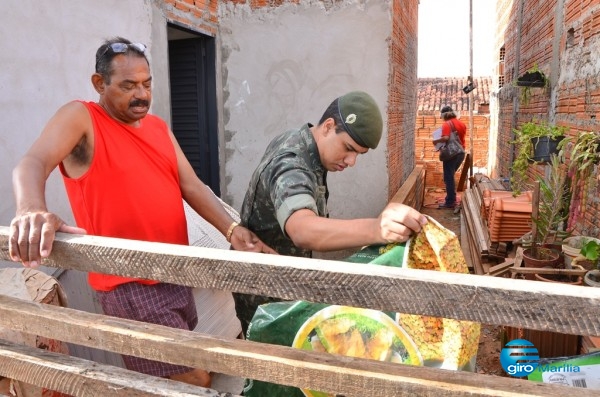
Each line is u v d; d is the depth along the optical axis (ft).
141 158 6.48
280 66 18.49
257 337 4.53
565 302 2.65
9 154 9.73
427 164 46.21
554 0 18.40
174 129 19.22
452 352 4.09
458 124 33.14
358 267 3.11
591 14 13.23
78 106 6.05
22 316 4.11
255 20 18.38
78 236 3.88
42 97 10.52
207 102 18.69
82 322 3.92
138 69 6.13
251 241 6.14
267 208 5.82
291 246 6.07
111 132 6.23
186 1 16.21
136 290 6.53
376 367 3.25
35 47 10.29
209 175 19.19
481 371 10.71
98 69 6.20
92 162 6.10
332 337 4.34
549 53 19.19
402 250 4.25
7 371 4.29
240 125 19.19
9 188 9.72
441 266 4.06
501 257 14.57
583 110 13.91
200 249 3.51
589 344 8.09
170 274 3.52
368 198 18.66
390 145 18.72
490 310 2.81
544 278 10.23
